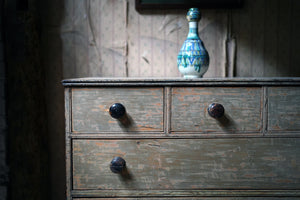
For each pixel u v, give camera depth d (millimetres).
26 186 1317
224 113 937
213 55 1375
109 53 1382
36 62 1321
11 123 1284
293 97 933
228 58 1376
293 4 1352
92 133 942
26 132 1301
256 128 941
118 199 954
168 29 1370
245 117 939
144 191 953
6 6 1269
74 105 936
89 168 948
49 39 1370
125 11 1362
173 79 919
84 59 1383
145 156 947
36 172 1335
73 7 1360
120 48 1379
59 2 1356
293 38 1368
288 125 940
